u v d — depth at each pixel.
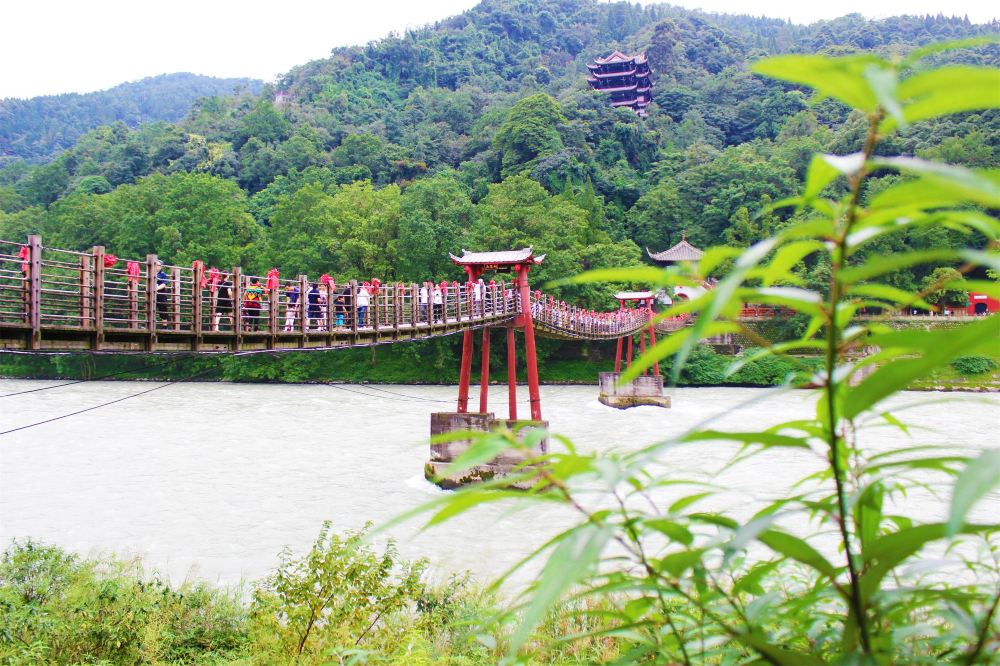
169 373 48.28
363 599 6.34
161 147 89.31
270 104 96.00
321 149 91.12
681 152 85.31
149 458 20.70
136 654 6.45
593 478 0.97
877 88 0.69
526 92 115.00
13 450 21.52
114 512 15.13
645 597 1.45
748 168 69.12
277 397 37.34
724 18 178.62
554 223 52.09
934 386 39.38
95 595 7.09
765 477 17.14
